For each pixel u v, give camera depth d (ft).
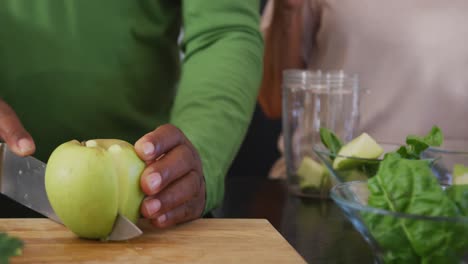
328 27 4.63
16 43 3.29
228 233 2.56
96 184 2.35
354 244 2.67
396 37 4.49
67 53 3.30
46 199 2.62
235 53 3.00
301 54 4.84
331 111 3.37
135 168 2.42
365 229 2.21
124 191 2.40
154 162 2.45
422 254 2.11
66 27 3.29
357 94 3.44
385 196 2.19
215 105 2.87
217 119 2.84
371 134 4.63
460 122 4.48
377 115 4.60
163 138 2.46
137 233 2.38
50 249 2.37
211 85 2.91
